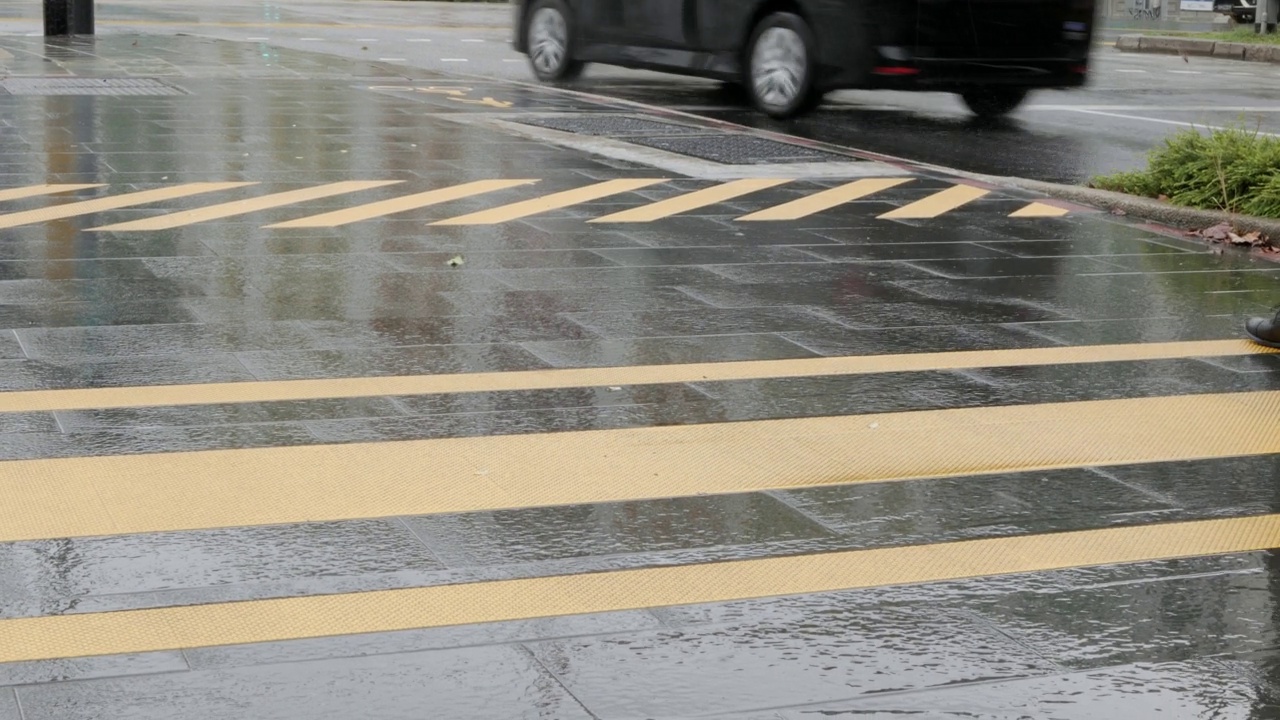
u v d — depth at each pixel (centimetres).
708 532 488
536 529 486
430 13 3719
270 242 916
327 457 548
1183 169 1140
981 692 382
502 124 1505
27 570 441
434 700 370
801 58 1681
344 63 2169
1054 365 711
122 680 375
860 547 479
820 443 584
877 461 564
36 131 1350
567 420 603
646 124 1546
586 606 428
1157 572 464
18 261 841
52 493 503
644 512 504
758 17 1730
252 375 646
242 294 786
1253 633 420
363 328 729
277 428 578
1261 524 510
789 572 457
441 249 914
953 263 931
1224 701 380
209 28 2942
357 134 1402
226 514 489
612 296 812
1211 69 2588
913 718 367
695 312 785
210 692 370
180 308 752
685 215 1059
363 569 450
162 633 403
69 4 2520
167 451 548
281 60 2175
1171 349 748
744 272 884
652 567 458
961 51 1636
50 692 368
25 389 615
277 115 1527
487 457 554
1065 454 581
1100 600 441
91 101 1584
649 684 381
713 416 614
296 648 396
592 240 960
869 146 1515
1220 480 555
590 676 385
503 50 2575
